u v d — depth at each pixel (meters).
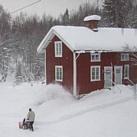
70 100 46.56
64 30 50.53
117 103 42.00
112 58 50.81
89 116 37.91
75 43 47.78
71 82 48.41
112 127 34.25
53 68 51.94
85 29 52.91
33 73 90.81
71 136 32.62
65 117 39.00
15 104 46.31
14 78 88.44
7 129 35.44
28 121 35.22
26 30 133.50
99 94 47.53
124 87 48.69
